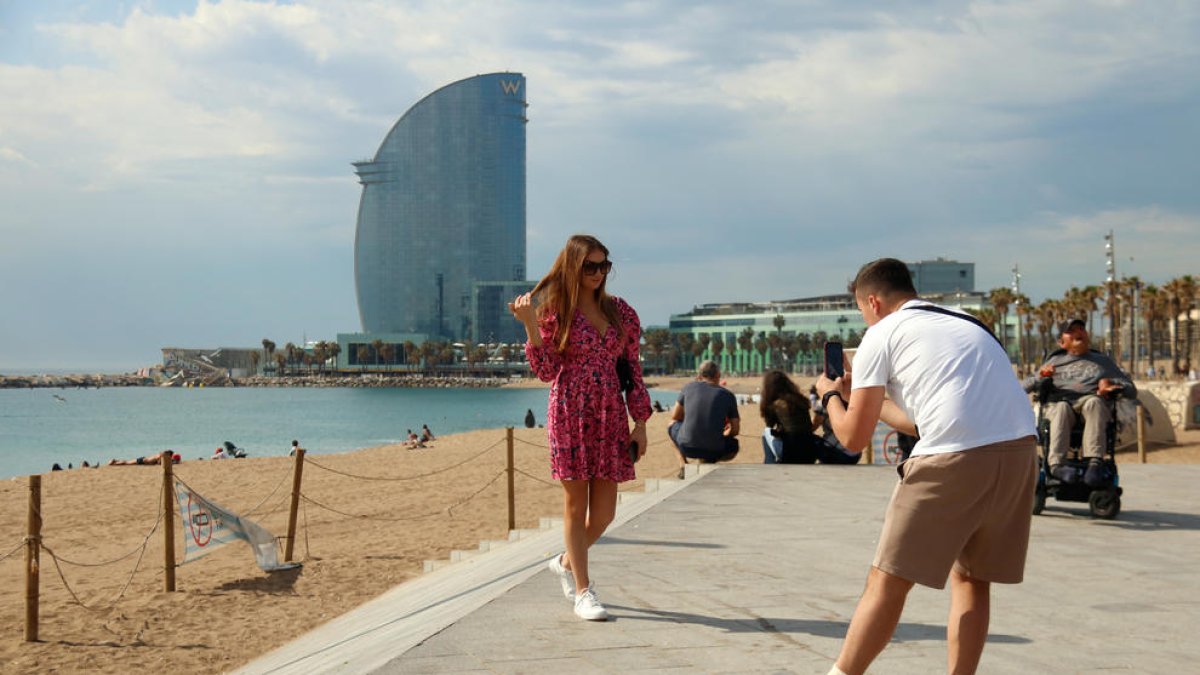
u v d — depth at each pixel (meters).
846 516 8.09
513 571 6.73
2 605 9.89
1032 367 113.06
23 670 7.41
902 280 3.50
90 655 7.76
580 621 4.57
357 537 14.23
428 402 166.38
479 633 4.35
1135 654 4.10
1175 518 8.15
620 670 3.78
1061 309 107.44
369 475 25.84
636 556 6.32
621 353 4.76
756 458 25.59
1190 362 87.75
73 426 88.81
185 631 8.44
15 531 16.03
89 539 14.91
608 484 4.75
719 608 4.84
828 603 4.96
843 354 3.62
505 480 23.06
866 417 3.27
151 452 56.62
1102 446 7.95
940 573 3.11
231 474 25.95
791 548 6.61
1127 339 105.94
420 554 12.29
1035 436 3.23
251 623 8.66
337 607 9.23
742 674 3.73
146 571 11.62
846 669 3.20
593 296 4.73
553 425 4.68
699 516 8.09
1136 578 5.73
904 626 4.57
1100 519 8.06
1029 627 4.57
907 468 3.19
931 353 3.20
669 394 183.62
